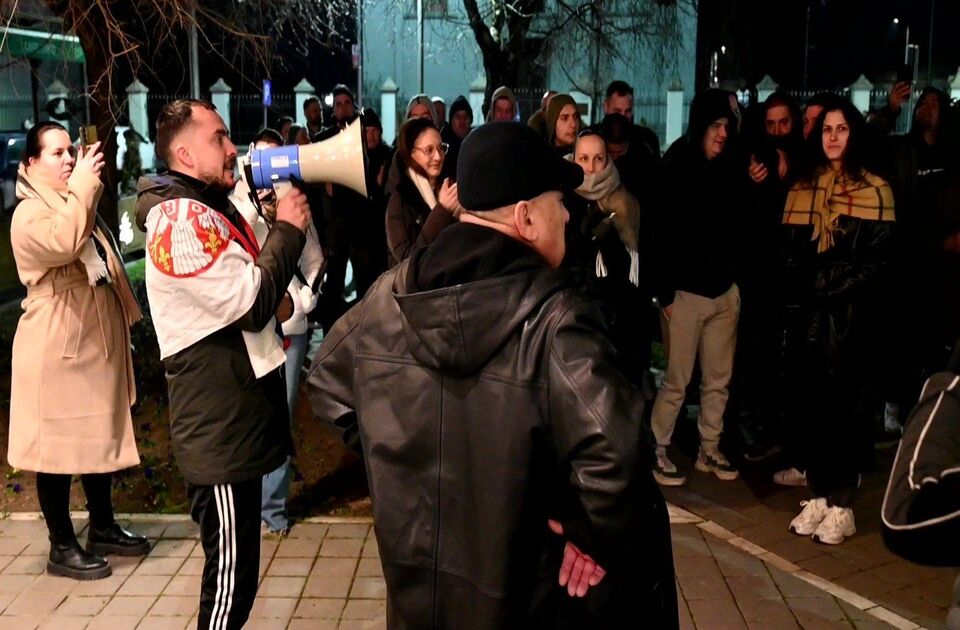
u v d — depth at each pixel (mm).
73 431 4020
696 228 5051
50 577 4109
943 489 1774
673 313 5203
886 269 4418
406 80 21203
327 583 4078
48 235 3824
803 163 4676
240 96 19094
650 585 1860
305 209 2928
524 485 1780
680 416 6637
